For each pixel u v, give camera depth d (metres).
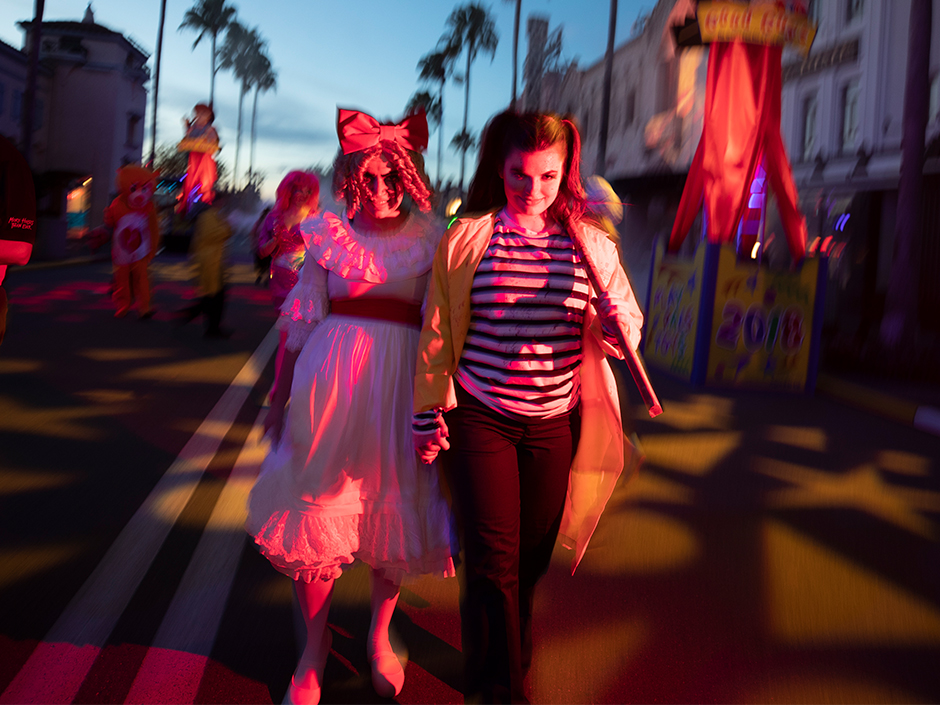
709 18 8.24
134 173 11.12
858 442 6.25
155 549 3.50
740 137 8.47
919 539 4.13
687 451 5.68
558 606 3.18
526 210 2.27
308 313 2.43
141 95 46.84
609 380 2.41
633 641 2.93
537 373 2.25
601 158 23.56
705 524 4.19
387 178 2.39
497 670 2.14
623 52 32.62
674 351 9.06
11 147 3.28
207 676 2.55
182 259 25.80
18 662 2.57
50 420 5.64
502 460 2.25
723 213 8.55
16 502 4.01
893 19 18.62
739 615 3.17
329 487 2.31
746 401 7.82
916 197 9.62
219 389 6.96
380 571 2.52
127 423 5.66
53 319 10.81
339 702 2.44
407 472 2.39
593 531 2.51
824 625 3.12
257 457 4.93
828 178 20.27
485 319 2.25
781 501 4.65
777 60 8.42
